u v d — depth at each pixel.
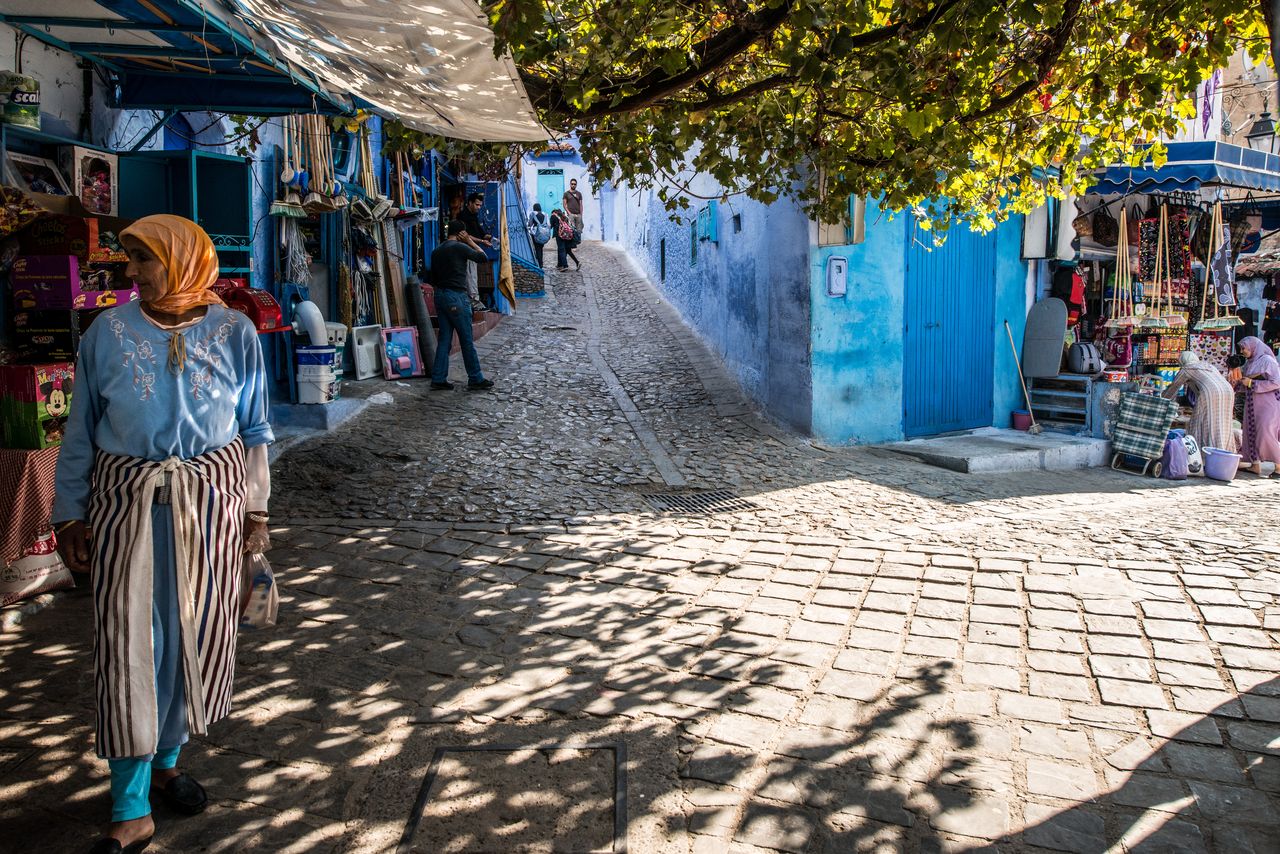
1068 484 9.16
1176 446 10.16
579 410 10.45
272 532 5.98
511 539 6.08
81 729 3.49
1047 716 3.74
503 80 4.18
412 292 11.81
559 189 34.22
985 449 9.95
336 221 10.39
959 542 6.17
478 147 6.12
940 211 10.28
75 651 4.15
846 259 9.80
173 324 2.76
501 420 9.73
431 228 14.59
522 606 4.93
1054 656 4.31
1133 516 7.28
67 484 2.70
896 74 4.66
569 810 3.10
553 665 4.23
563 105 4.93
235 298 6.54
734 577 5.43
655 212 19.61
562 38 4.14
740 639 4.53
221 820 3.01
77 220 4.79
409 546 5.84
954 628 4.66
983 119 5.82
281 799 3.14
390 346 11.20
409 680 4.05
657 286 19.48
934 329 10.56
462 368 12.13
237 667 4.11
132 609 2.62
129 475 2.67
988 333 11.12
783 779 3.29
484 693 3.94
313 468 7.48
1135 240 11.72
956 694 3.94
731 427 10.20
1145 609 4.86
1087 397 10.95
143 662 2.64
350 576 5.27
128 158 6.35
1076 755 3.44
